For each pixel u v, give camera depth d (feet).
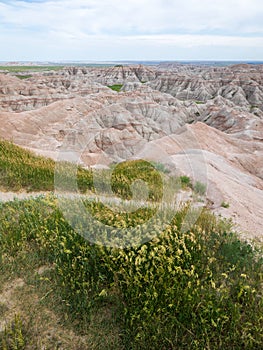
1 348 8.78
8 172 24.39
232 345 9.12
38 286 11.04
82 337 9.37
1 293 10.78
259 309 10.09
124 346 9.12
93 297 10.46
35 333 9.35
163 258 10.66
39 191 22.62
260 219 22.29
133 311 9.69
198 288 10.12
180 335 9.25
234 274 11.75
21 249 13.07
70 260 11.68
